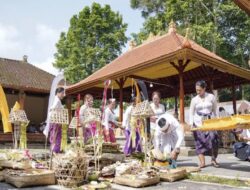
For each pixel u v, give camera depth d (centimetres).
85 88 1864
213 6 3120
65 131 671
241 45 3256
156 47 1698
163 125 691
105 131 833
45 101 2728
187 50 1277
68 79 3775
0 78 2377
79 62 3841
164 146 703
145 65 1442
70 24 4112
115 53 3969
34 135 2203
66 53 4138
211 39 2864
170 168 622
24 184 499
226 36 3266
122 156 680
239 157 878
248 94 3512
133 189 502
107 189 496
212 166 744
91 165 644
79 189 488
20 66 2756
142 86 891
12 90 2441
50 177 525
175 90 2034
